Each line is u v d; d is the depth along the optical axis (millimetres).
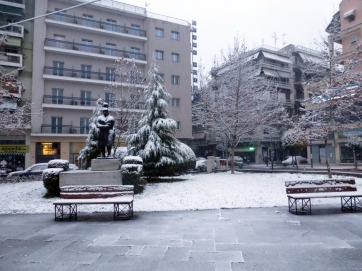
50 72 31547
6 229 6816
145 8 37438
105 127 12008
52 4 32375
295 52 45781
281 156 47531
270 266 4246
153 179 16438
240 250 4988
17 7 29578
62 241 5742
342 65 15055
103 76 34031
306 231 6082
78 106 31547
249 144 45312
